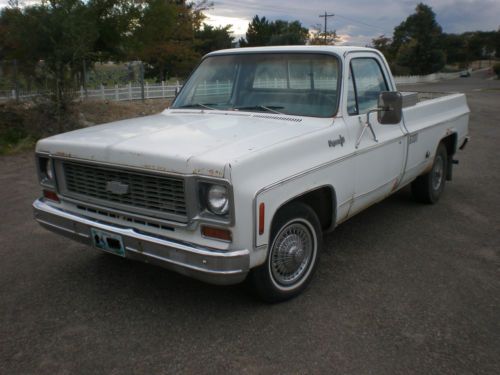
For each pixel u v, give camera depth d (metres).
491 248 4.86
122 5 22.42
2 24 19.61
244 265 3.03
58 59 12.57
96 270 4.30
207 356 3.06
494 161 9.22
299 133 3.58
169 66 36.88
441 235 5.21
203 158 2.98
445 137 6.23
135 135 3.57
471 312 3.60
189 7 32.84
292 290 3.72
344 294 3.86
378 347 3.15
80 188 3.64
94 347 3.16
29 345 3.18
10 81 16.77
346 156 3.93
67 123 12.42
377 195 4.67
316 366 2.96
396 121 3.96
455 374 2.90
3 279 4.12
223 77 4.61
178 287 3.98
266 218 3.14
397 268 4.36
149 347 3.16
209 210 3.03
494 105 22.11
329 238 5.11
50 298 3.80
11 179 7.82
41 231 5.29
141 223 3.33
